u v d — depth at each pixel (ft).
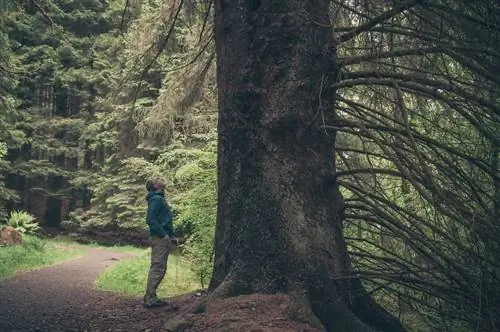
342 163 26.45
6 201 98.43
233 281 19.15
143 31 33.27
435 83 18.74
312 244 19.01
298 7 20.06
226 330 16.99
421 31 19.67
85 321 24.14
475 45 18.88
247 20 20.51
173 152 39.73
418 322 24.56
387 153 18.93
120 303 29.45
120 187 81.56
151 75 58.70
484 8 18.75
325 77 20.08
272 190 19.30
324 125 19.08
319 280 18.74
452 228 20.21
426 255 19.74
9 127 75.66
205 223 35.35
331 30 20.57
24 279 40.47
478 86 19.11
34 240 66.90
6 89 65.46
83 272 47.39
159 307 25.72
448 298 20.03
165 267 26.71
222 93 20.89
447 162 19.38
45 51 94.99
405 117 18.21
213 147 35.94
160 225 26.84
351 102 22.09
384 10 21.22
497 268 19.34
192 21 31.60
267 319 17.39
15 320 24.71
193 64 31.99
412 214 20.22
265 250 19.03
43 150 99.35
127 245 88.02
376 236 26.07
